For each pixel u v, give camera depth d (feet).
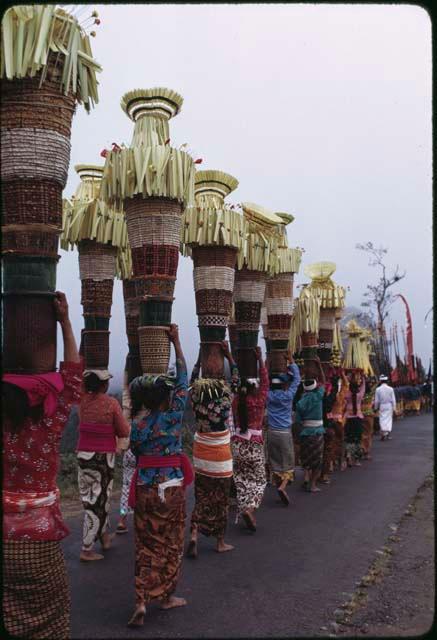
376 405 52.21
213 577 15.88
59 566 10.03
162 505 13.37
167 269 16.76
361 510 23.89
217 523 17.95
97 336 21.15
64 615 10.07
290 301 29.40
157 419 13.75
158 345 16.66
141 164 16.39
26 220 10.13
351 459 36.78
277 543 19.16
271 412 25.76
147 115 17.71
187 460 14.12
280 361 29.17
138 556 13.29
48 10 10.44
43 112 10.36
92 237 20.40
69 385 10.18
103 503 17.61
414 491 27.73
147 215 16.63
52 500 10.00
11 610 9.61
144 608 12.85
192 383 18.93
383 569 16.37
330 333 36.78
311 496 27.40
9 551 9.55
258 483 21.12
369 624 12.71
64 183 10.75
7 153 10.21
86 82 11.37
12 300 10.07
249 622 12.89
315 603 13.96
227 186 23.90
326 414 31.27
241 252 23.82
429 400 86.22
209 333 21.76
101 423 17.65
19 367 9.98
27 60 10.19
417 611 13.39
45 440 9.91
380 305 77.25
